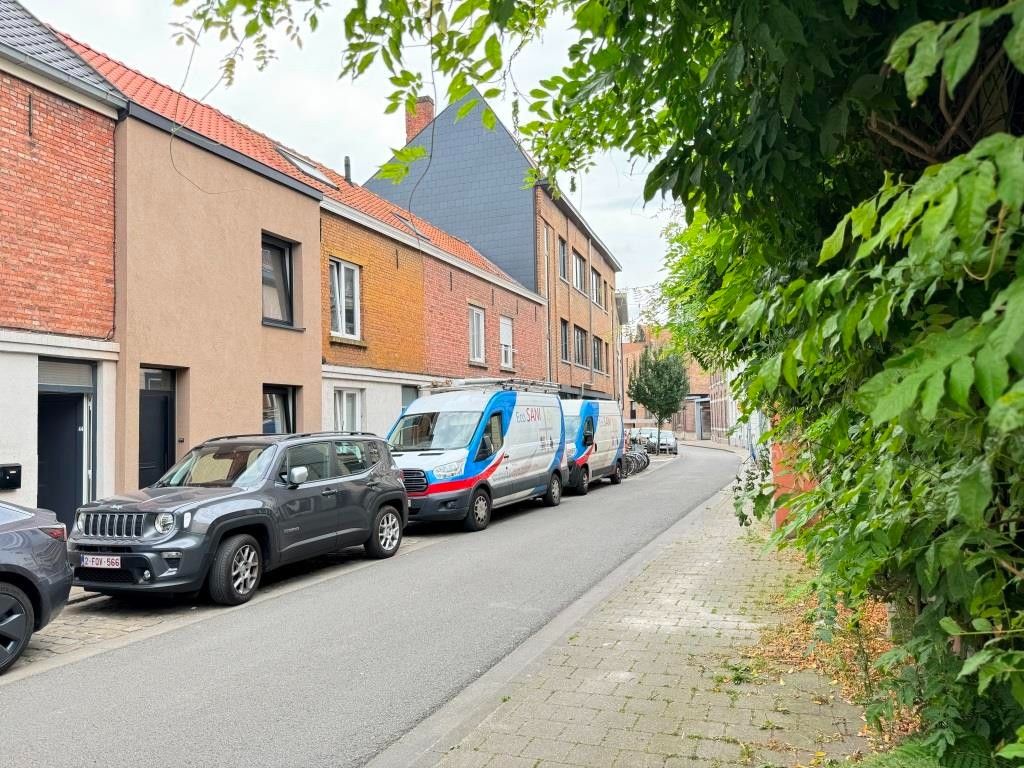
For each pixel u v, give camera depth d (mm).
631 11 2234
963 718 2561
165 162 10586
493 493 12844
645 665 5023
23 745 4145
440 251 18859
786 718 4020
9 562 5520
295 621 6727
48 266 8969
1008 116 1970
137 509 7148
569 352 30109
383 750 4020
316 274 13914
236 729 4312
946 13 1798
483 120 2736
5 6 10062
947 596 2176
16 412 8508
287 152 15602
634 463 24172
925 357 1248
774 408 4004
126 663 5625
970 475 1576
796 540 2797
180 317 10750
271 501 8031
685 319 8844
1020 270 1134
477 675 5188
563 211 29719
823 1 1902
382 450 10414
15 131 8633
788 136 2283
